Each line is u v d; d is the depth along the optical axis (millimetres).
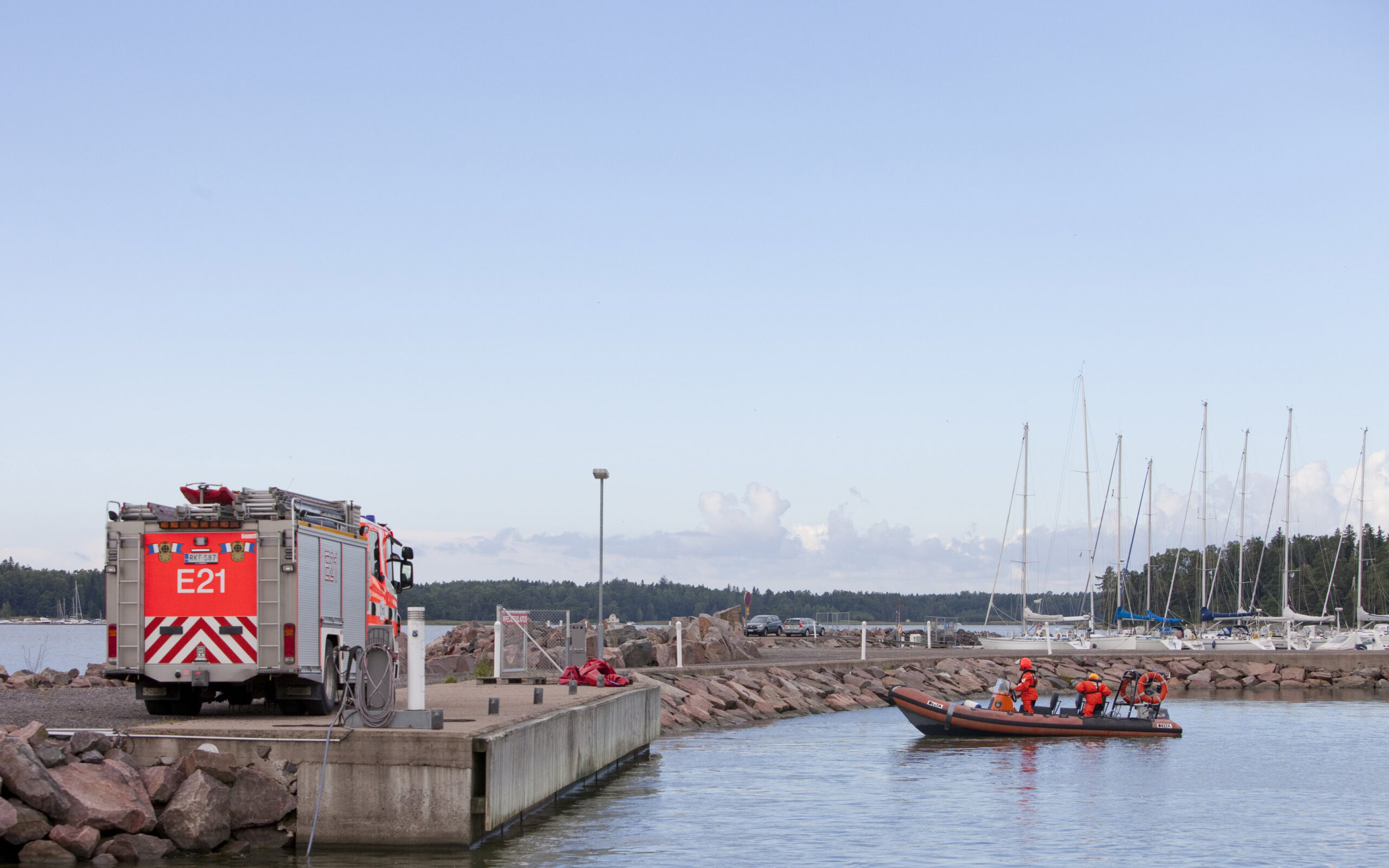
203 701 21531
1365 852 20328
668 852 18906
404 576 27766
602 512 38062
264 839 16875
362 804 16891
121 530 20141
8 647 109188
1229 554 124125
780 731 39031
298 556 20172
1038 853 19828
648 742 31375
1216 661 69125
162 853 16266
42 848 15711
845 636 86875
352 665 18969
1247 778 28938
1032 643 79312
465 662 40938
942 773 29156
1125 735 36750
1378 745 36406
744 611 86688
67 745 16734
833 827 21625
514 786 18688
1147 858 19656
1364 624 100812
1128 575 99062
